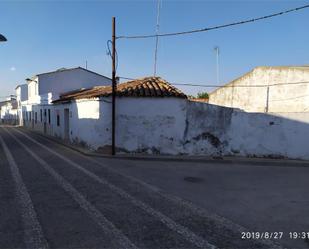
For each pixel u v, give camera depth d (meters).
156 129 14.51
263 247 5.06
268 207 7.16
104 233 5.45
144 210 6.74
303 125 13.79
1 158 13.59
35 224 5.81
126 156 13.83
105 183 9.11
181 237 5.37
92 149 15.52
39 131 31.69
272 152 14.10
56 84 30.92
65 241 5.11
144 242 5.13
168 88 15.16
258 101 20.53
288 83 18.98
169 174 10.65
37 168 11.26
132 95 14.42
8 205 6.88
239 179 10.12
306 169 12.24
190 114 14.45
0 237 5.23
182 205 7.17
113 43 14.10
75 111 18.69
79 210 6.63
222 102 22.94
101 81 32.44
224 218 6.37
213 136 14.43
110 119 14.66
